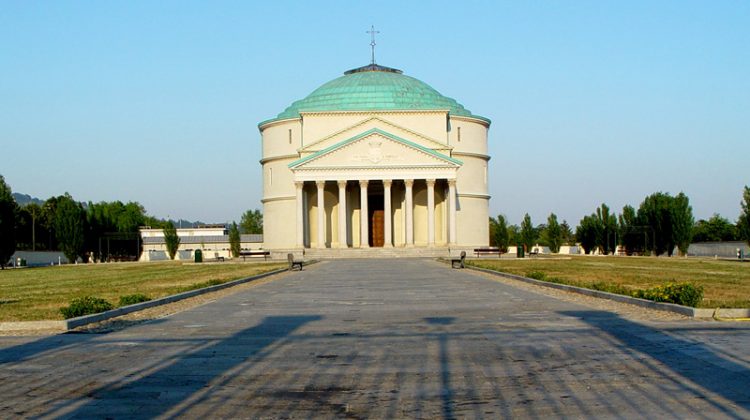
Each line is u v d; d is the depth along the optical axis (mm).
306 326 23438
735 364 15883
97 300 27719
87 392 14344
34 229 143625
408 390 14078
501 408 12656
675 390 13625
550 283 40031
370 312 27484
